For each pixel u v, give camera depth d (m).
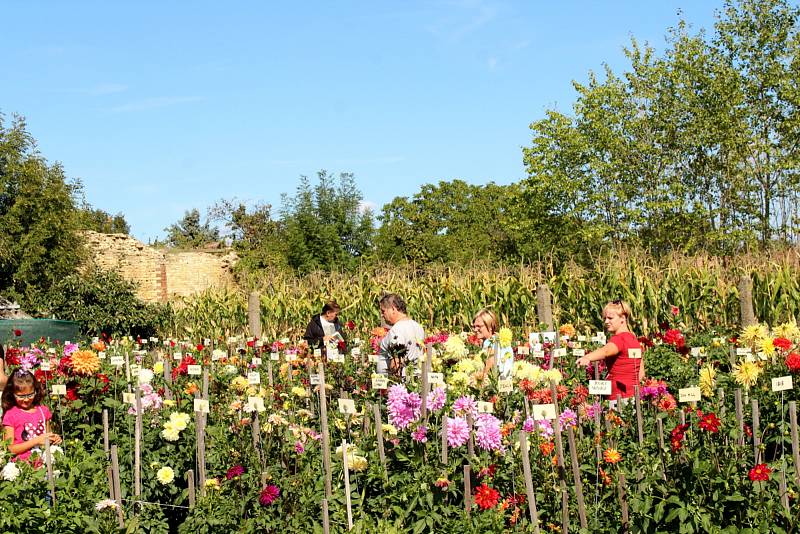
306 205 32.50
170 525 5.46
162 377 7.56
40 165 30.31
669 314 12.51
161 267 27.55
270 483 4.66
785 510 3.89
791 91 29.80
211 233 56.47
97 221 58.88
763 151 30.38
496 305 13.98
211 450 5.38
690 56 31.95
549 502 4.43
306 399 6.46
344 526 4.50
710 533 3.85
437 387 5.06
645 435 4.91
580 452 4.68
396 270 17.14
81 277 21.72
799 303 12.07
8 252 28.27
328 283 17.28
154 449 5.61
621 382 5.92
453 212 66.00
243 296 18.22
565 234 34.59
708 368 4.83
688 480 4.07
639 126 32.94
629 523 4.18
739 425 4.46
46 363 7.03
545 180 34.44
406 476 4.57
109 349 9.98
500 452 4.53
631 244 30.78
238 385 5.70
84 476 4.72
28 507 4.07
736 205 30.88
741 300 11.82
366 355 8.23
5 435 5.13
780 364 5.58
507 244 38.06
